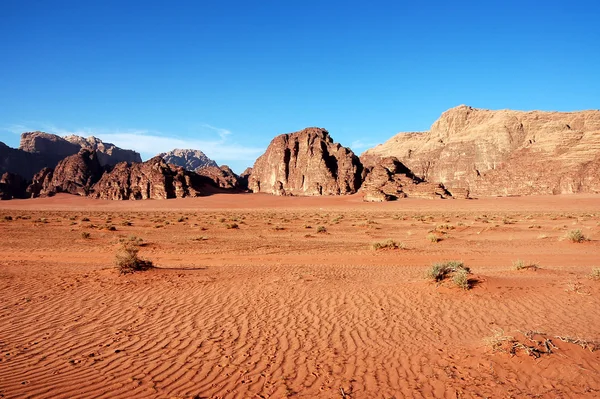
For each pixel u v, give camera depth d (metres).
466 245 25.55
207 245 25.58
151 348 7.36
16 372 6.20
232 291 11.97
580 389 5.56
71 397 5.39
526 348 6.60
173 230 37.41
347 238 30.75
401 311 9.77
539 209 87.44
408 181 132.88
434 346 7.38
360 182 166.25
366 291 11.84
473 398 5.39
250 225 44.22
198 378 6.05
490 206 96.44
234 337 8.00
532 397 5.38
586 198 115.31
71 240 28.36
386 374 6.18
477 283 11.95
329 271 15.48
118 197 150.62
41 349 7.28
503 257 20.06
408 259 19.39
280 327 8.62
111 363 6.62
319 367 6.48
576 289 11.47
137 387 5.72
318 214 78.06
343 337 7.97
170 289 12.23
